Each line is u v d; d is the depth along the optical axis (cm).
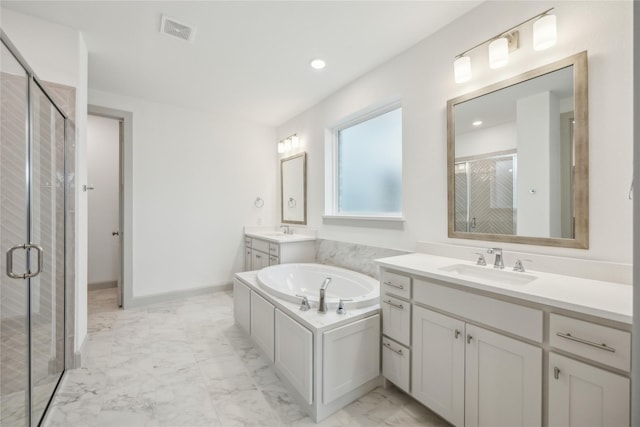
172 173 357
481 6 184
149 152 342
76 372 200
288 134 409
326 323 162
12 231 142
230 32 210
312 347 159
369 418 160
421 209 223
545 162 155
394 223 247
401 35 216
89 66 258
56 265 188
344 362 168
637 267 80
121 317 302
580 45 144
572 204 146
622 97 131
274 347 201
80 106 209
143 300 338
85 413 160
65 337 199
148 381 191
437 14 193
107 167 417
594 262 136
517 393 121
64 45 200
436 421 158
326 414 161
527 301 118
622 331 95
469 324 137
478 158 185
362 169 304
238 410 165
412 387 165
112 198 420
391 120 272
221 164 394
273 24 202
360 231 284
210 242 387
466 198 192
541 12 158
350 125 318
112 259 420
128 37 215
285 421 157
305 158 369
